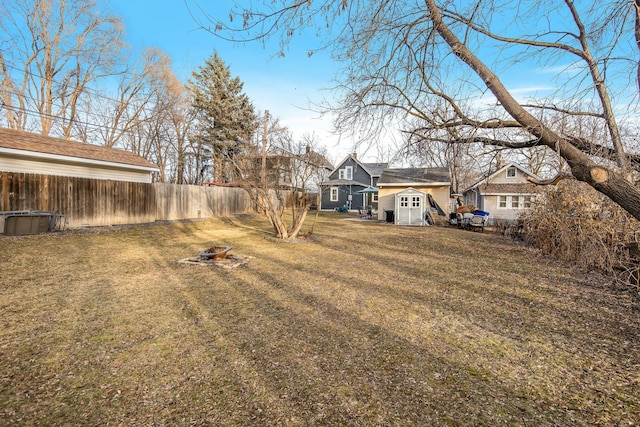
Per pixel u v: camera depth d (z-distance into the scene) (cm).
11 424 201
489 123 318
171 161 2748
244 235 1160
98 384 248
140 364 280
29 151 1047
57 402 225
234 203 1966
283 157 1213
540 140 282
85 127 2075
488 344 334
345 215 2519
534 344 335
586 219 744
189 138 2547
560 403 235
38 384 246
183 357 293
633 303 471
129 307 419
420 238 1200
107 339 326
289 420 211
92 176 1298
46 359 283
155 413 216
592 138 362
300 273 627
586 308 449
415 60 364
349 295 493
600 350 322
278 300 462
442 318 405
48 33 1766
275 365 282
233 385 251
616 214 689
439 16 298
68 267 616
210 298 464
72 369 269
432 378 266
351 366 283
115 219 1221
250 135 2122
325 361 291
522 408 228
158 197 1423
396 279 596
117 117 2231
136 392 239
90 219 1125
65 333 337
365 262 746
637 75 306
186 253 793
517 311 435
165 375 263
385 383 257
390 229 1519
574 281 596
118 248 827
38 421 205
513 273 657
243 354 301
